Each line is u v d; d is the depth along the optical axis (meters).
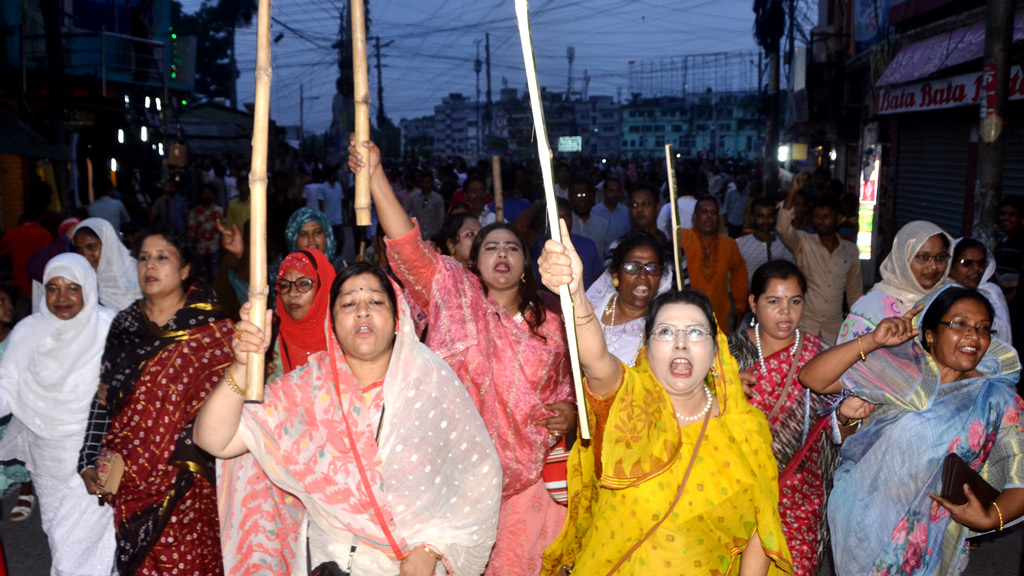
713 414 3.20
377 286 3.15
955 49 13.44
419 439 3.18
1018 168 11.72
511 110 117.62
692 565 3.14
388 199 3.97
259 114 2.86
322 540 3.28
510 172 10.59
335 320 3.15
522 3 2.55
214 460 4.11
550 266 2.71
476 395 4.07
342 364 3.19
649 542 3.14
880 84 16.58
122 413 4.14
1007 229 8.11
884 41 18.12
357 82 3.67
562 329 4.28
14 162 16.14
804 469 4.01
